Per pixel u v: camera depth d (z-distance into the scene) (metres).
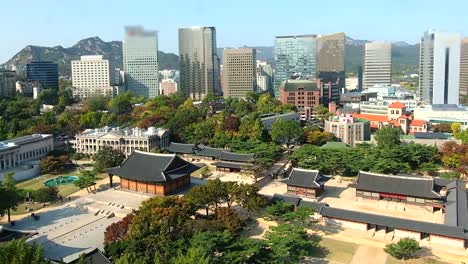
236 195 142.88
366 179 166.88
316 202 151.12
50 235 139.00
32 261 75.62
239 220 128.75
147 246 104.06
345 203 166.25
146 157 188.50
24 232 119.31
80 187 183.88
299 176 175.38
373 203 163.38
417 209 156.50
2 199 144.12
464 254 122.00
